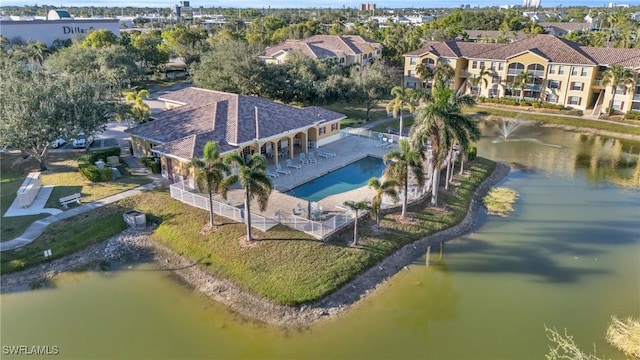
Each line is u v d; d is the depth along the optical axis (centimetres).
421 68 7688
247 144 3884
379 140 5022
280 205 3297
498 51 7512
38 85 3828
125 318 2328
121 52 7888
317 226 2900
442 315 2394
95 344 2158
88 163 3869
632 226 3375
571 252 3011
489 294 2573
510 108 7000
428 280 2688
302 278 2566
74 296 2500
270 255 2733
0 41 9669
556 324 2336
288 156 4441
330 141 4938
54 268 2734
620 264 2873
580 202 3788
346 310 2408
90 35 9650
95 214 3244
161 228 3105
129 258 2847
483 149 5216
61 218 3184
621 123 6053
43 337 2203
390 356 2112
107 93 4616
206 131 3931
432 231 3178
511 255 2970
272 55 8319
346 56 8875
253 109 4347
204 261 2761
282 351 2125
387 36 11112
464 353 2139
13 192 3616
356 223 2847
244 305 2412
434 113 3180
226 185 2775
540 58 6900
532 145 5391
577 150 5203
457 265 2847
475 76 7712
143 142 4241
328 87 6131
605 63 6600
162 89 8281
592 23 17412
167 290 2547
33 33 11269
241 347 2144
